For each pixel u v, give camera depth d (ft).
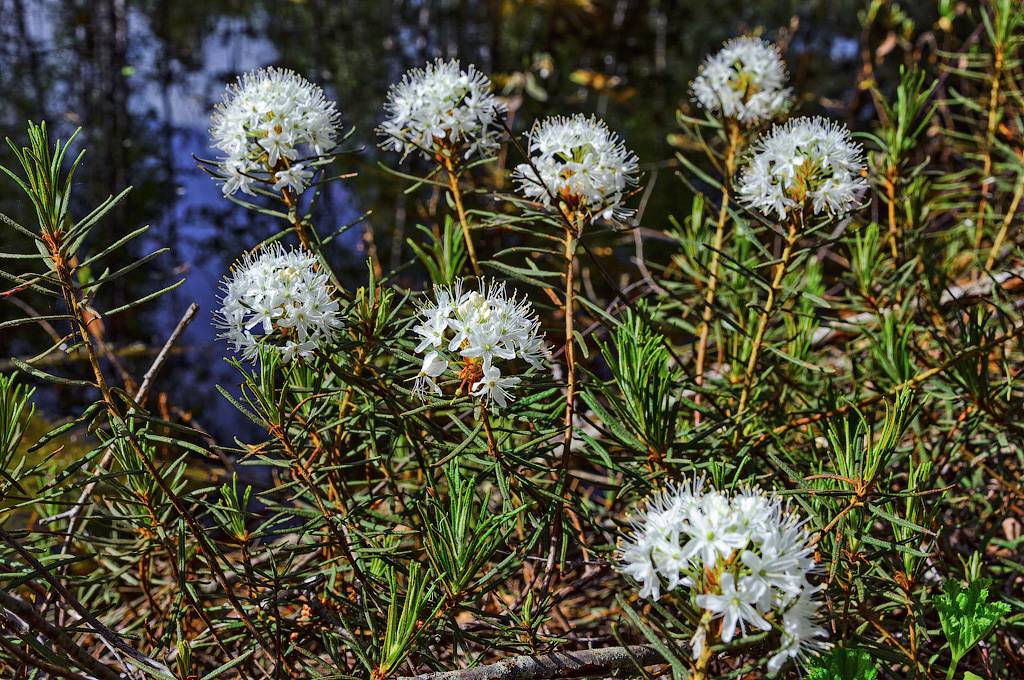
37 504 1.81
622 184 1.63
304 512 1.67
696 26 7.13
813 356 2.06
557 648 1.66
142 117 6.38
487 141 1.78
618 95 4.67
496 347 1.49
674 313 2.24
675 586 1.34
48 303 5.02
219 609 1.69
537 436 1.68
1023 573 1.74
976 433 1.89
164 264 5.90
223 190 1.70
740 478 1.66
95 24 5.56
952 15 2.78
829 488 1.60
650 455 1.62
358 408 1.67
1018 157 2.20
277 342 1.56
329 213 5.16
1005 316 1.91
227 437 4.11
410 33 7.07
